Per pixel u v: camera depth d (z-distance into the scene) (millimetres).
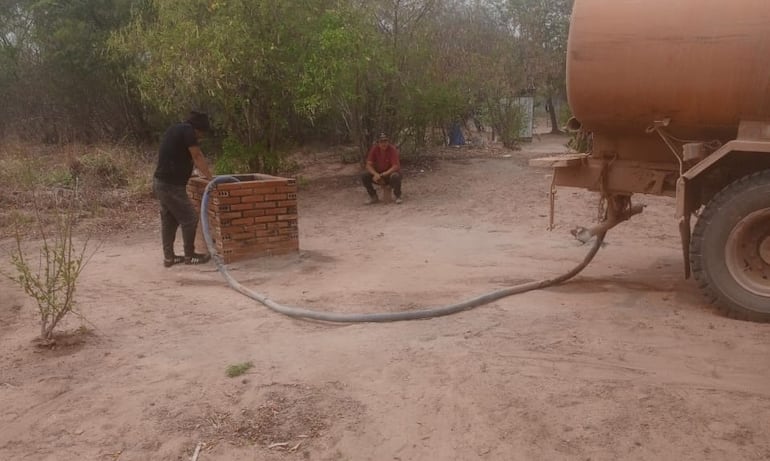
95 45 19156
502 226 9461
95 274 7168
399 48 13672
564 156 6434
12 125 21906
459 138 19672
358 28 11789
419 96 14297
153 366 4469
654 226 8898
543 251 7848
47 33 20297
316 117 14211
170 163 7281
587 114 5879
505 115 19641
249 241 7625
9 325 5391
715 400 3693
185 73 11125
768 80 4961
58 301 5879
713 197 5398
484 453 3318
